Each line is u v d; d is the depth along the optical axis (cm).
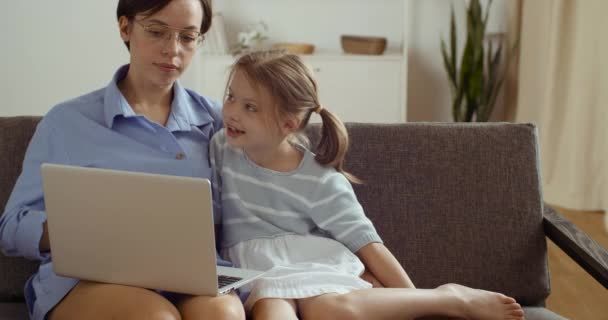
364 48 434
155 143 157
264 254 152
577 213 375
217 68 430
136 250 128
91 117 154
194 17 155
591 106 372
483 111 440
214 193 161
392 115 438
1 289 164
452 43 437
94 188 125
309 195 160
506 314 146
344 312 137
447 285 150
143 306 124
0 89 338
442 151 175
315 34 461
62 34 358
